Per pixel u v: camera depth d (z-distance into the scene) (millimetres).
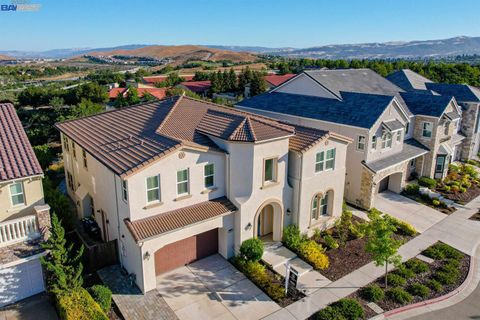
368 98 30094
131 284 18734
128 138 21719
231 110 26781
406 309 17578
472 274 20562
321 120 30312
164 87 91938
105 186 20500
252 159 19859
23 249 16734
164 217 18688
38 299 17422
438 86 42094
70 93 70938
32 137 47281
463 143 40969
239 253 20922
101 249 19734
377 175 28062
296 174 22094
